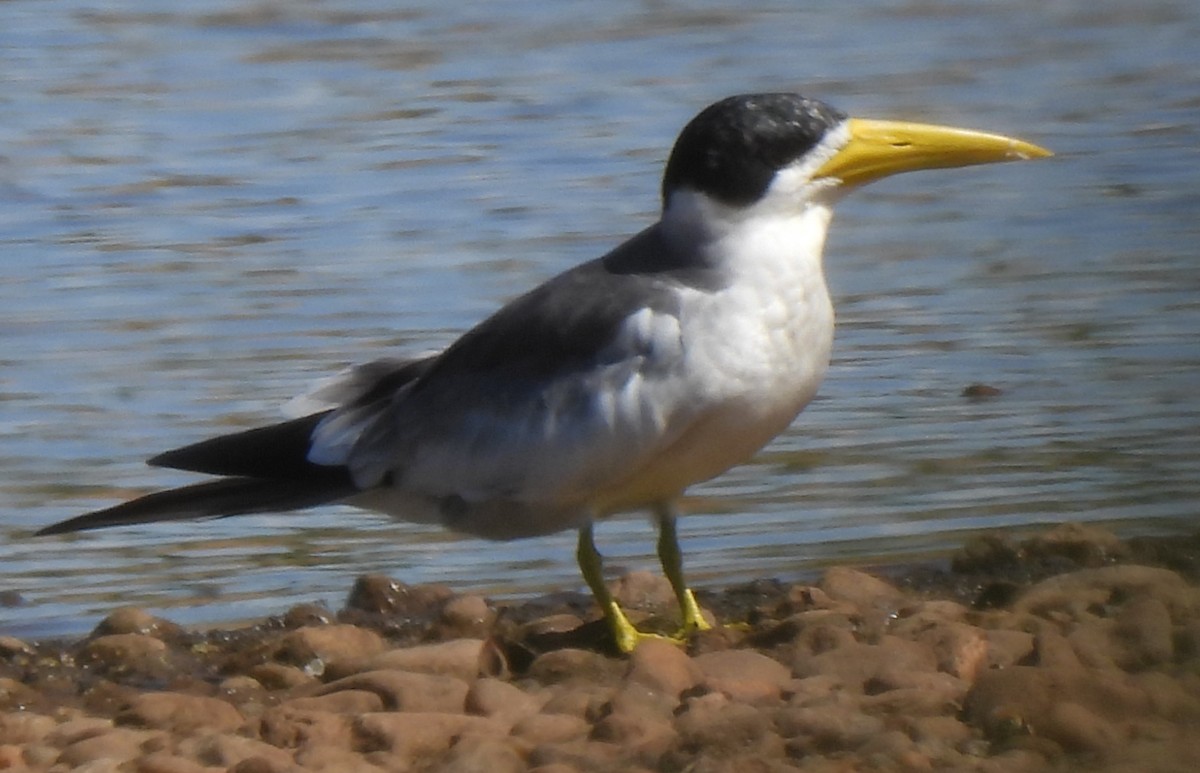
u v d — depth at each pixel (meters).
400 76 24.58
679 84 24.53
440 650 10.18
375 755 8.99
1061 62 26.02
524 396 10.44
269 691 10.34
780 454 14.41
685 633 10.87
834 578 11.37
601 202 19.94
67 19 26.72
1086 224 19.52
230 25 26.67
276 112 23.11
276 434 11.16
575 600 11.95
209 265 18.30
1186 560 11.76
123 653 10.98
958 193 20.70
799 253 10.34
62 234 19.20
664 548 10.93
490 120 22.86
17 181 20.67
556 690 9.86
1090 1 29.31
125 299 17.45
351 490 10.93
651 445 10.21
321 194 20.31
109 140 22.02
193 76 24.48
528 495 10.53
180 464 11.25
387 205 19.95
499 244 18.75
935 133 10.55
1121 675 9.26
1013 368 15.97
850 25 27.75
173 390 15.49
